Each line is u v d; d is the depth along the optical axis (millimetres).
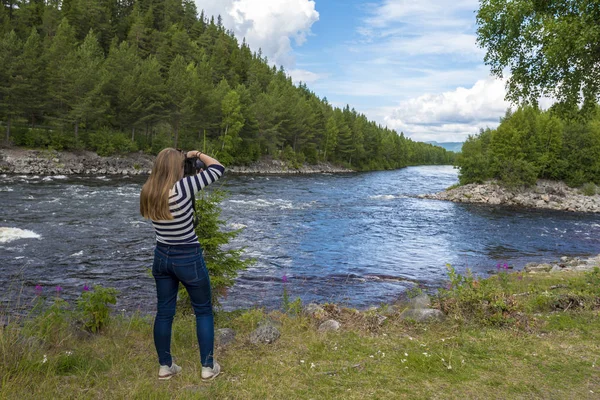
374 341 4520
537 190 45812
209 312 3373
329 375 3551
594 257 15688
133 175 45312
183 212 2969
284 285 10125
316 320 5430
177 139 63406
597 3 7609
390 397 3158
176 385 3248
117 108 58344
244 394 3123
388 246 16547
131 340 4375
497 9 9305
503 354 4133
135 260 12242
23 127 51031
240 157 67062
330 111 114500
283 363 3799
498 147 52844
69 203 22359
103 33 99562
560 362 3936
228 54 127438
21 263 11367
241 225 19406
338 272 12102
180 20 135750
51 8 89188
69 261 11836
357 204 31375
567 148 50281
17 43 55938
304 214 24281
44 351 3645
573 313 5684
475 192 42750
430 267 13250
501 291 5957
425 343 4445
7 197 23078
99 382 3193
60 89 52219
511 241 19250
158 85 59812
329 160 98375
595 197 45312
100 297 4660
